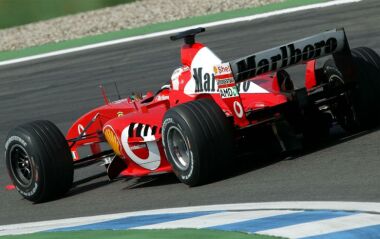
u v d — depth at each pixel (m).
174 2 84.62
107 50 68.69
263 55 28.20
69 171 32.12
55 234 24.73
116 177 34.50
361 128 30.86
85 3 100.50
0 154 44.12
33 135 31.67
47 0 106.44
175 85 31.48
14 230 28.17
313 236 19.44
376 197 22.89
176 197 28.16
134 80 56.16
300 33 57.81
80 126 36.28
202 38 64.31
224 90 28.55
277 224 21.09
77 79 61.03
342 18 58.88
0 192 35.75
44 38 81.69
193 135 27.78
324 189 24.83
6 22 97.19
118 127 31.89
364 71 30.14
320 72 31.50
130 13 84.25
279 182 26.81
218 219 22.89
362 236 18.95
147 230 22.95
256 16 66.81
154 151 30.59
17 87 63.41
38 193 32.06
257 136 29.80
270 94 29.58
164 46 64.81
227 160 28.30
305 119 29.28
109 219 26.77
